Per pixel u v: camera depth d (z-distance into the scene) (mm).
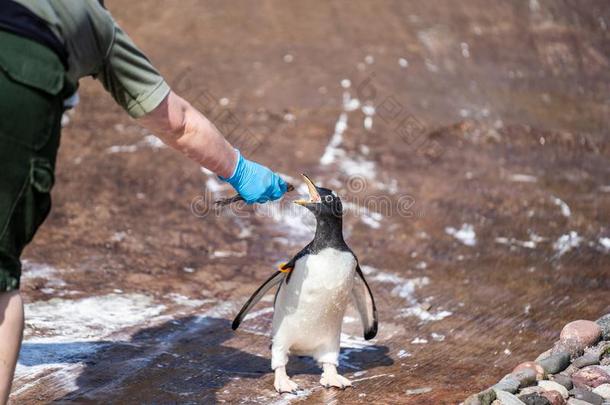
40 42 10828
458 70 39750
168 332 18312
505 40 43844
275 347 15852
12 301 11227
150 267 22000
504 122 34719
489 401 13953
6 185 10773
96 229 24188
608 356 16594
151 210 25891
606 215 26859
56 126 11305
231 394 15516
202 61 37938
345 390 15812
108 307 19375
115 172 28516
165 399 15180
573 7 47812
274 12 44031
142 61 12336
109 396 15188
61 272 21203
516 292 21266
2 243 10859
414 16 45000
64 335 17766
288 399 15352
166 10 43094
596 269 22859
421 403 15070
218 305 20000
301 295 15234
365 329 16797
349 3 45812
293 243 24375
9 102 10609
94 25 11578
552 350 16828
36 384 15516
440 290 21297
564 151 32750
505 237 25094
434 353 17703
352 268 15320
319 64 38406
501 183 29297
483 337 18578
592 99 38469
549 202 27797
